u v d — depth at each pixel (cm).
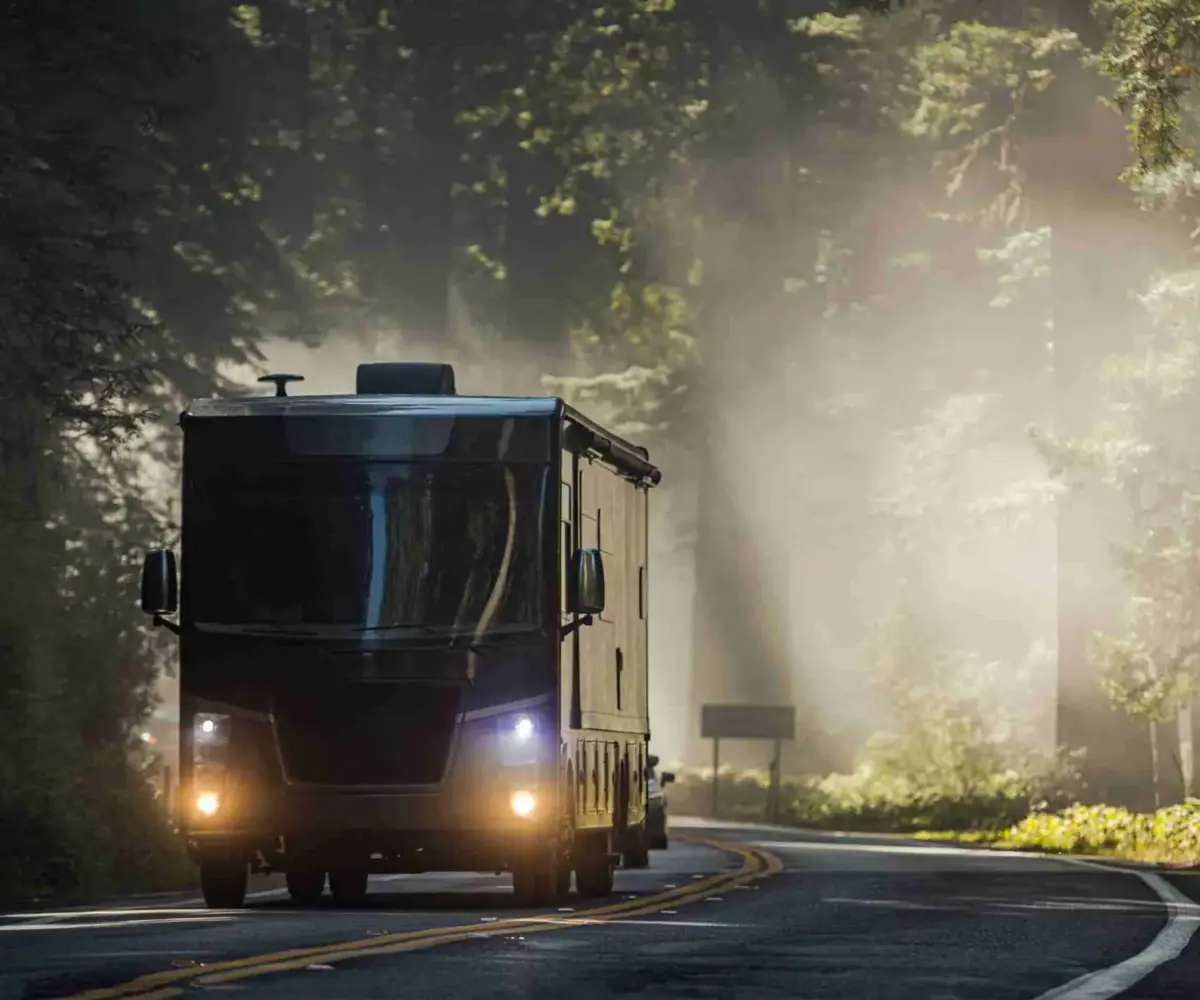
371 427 5416
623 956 3769
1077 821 11269
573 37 16262
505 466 5397
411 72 15688
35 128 8788
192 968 3428
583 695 5578
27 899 6412
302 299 13175
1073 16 12412
